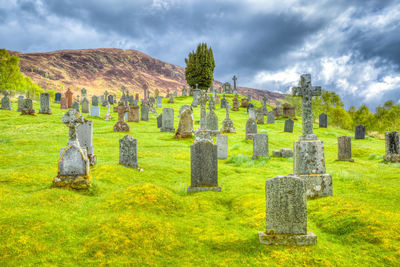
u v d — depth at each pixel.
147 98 48.28
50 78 150.50
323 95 57.94
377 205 7.21
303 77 9.09
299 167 8.49
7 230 5.57
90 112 32.41
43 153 14.62
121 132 23.41
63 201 7.64
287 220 5.68
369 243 5.34
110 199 7.92
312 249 5.27
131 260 5.05
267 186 5.82
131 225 6.16
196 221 7.04
